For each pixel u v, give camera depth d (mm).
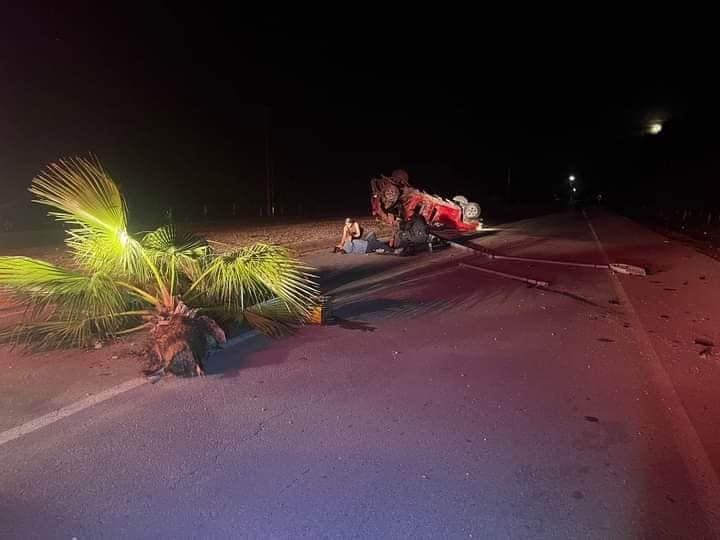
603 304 9031
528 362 6090
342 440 4238
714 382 5555
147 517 3285
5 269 5742
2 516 3271
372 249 15273
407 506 3424
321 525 3236
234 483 3645
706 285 10758
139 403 4863
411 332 7230
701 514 3393
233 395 5066
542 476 3787
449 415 4707
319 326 7441
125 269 6355
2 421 4480
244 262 6512
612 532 3221
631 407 4930
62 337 6555
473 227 23234
